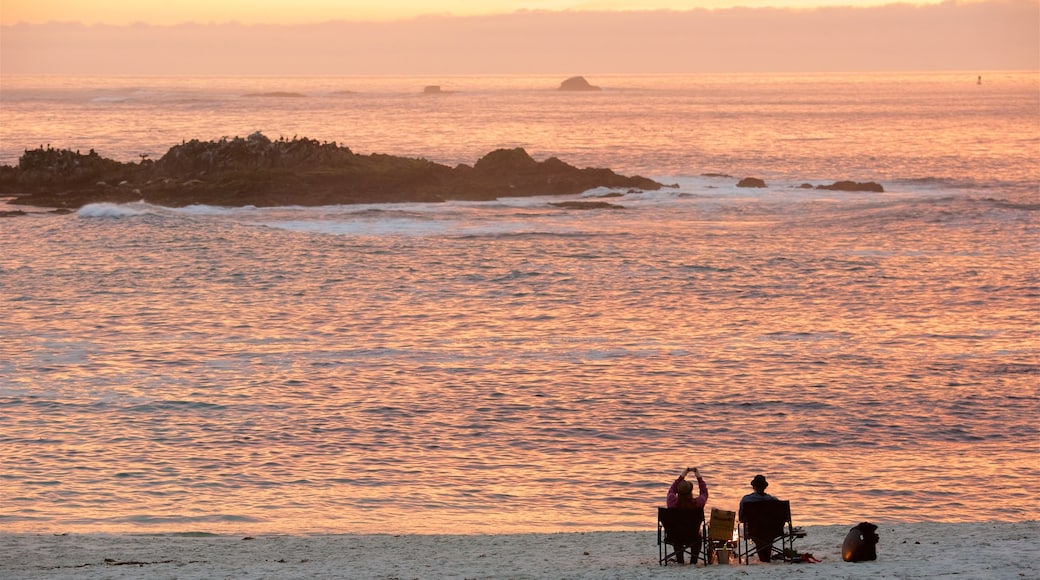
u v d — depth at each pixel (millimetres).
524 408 137750
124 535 88500
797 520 97312
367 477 112188
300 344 173625
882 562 67625
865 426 130500
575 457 119250
